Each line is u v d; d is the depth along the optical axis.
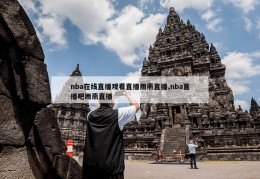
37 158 4.04
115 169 3.20
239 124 40.81
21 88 3.77
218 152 31.59
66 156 4.64
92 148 3.29
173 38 61.28
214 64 60.38
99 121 3.45
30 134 3.95
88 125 3.55
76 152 48.69
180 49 56.81
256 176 12.80
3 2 3.64
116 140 3.41
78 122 57.00
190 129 39.31
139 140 42.91
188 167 20.47
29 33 4.03
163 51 58.84
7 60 3.70
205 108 46.50
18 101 3.77
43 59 4.27
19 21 3.86
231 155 29.86
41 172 4.07
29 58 3.95
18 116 3.75
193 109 44.94
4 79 3.61
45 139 4.22
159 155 30.77
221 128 39.59
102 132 3.34
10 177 3.53
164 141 37.06
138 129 47.28
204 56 55.78
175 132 39.28
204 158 30.80
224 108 52.03
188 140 35.09
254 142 35.62
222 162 26.92
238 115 42.19
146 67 60.22
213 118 44.22
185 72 52.38
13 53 3.76
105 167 3.14
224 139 37.69
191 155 19.25
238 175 13.48
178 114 49.59
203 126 43.00
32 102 3.84
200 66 54.53
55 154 4.41
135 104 3.85
